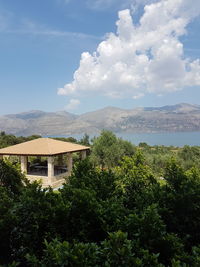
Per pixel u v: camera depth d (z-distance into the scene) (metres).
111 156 21.27
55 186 20.50
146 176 6.35
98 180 5.81
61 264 2.82
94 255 2.99
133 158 7.87
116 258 2.91
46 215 4.00
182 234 4.18
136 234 3.42
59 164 27.45
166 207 4.37
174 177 5.15
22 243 3.97
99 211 3.99
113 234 3.18
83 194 4.31
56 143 23.84
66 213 4.05
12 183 6.54
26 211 4.04
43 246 3.91
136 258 2.89
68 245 3.08
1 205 4.23
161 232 3.48
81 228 4.06
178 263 2.83
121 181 6.21
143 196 4.79
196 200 4.40
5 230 3.90
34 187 4.64
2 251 4.01
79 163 6.78
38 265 3.08
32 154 20.30
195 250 3.21
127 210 4.28
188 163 21.44
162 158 20.02
